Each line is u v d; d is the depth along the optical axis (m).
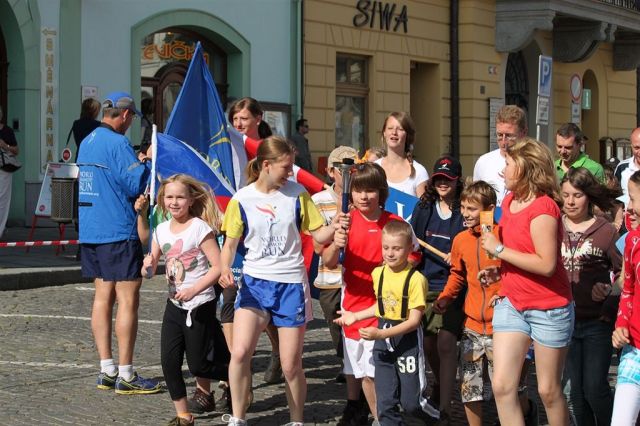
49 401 8.83
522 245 6.65
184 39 23.53
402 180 9.51
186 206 8.01
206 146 9.66
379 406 7.51
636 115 39.78
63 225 17.92
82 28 21.19
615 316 7.46
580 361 7.61
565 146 10.25
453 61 30.27
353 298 7.92
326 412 8.78
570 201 7.67
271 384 9.71
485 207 7.73
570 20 33.72
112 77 21.69
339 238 7.69
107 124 9.38
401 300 7.35
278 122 25.05
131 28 21.94
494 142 31.22
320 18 25.98
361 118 27.80
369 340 7.44
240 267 8.74
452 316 8.19
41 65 20.62
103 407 8.68
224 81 24.47
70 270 15.67
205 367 8.02
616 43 38.03
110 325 9.38
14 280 14.91
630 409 6.51
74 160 21.17
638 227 6.63
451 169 8.40
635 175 6.74
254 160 7.86
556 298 6.68
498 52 31.31
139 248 9.21
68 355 10.66
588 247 7.61
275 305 7.62
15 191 20.64
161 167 9.04
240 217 7.66
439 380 8.72
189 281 7.95
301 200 7.71
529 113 34.28
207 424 8.28
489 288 7.68
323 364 10.68
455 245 7.91
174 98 23.36
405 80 28.80
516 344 6.74
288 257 7.67
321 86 26.06
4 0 20.27
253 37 24.45
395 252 7.35
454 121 30.39
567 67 35.44
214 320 8.09
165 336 8.02
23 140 20.52
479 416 7.86
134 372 9.26
